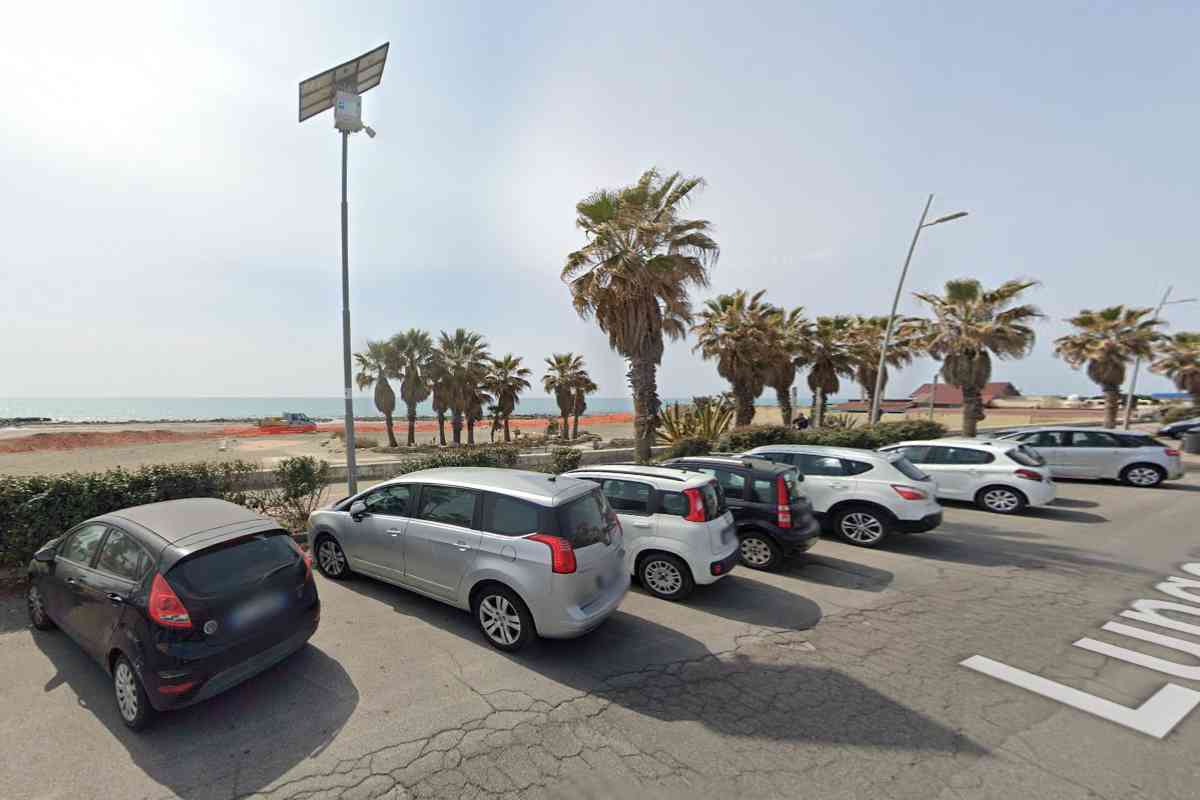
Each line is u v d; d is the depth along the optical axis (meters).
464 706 3.72
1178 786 2.94
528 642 4.39
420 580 5.08
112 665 3.62
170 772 3.03
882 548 7.99
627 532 6.08
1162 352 29.67
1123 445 13.14
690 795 2.88
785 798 2.86
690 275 11.49
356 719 3.54
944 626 5.20
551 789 2.92
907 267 16.78
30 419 68.56
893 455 8.28
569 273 11.73
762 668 4.33
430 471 5.55
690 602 5.80
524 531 4.47
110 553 3.87
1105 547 8.01
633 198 11.25
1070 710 3.72
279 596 3.91
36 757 3.13
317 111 9.18
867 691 3.98
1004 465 10.17
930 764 3.14
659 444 18.55
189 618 3.36
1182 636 4.96
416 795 2.88
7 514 5.61
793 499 6.93
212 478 7.38
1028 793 2.89
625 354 11.96
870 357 26.55
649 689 3.98
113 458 23.52
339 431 42.97
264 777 3.00
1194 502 11.11
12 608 5.18
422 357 33.41
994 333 17.30
